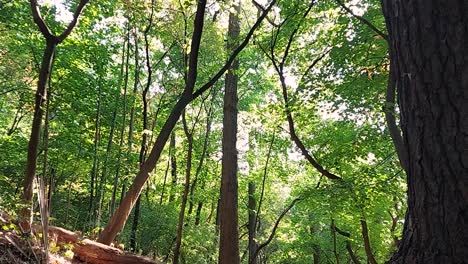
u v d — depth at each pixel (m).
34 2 6.94
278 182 21.52
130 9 9.80
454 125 1.97
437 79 2.02
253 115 12.94
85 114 13.31
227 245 12.12
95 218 12.55
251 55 14.23
